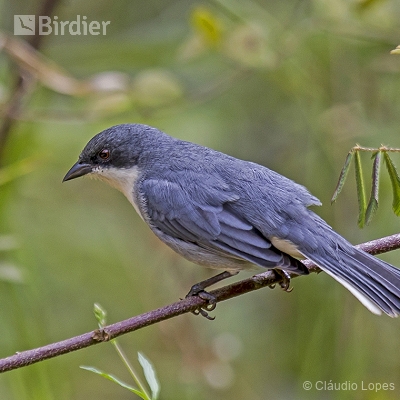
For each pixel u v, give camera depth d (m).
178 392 12.63
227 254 9.05
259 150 14.27
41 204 13.39
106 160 10.13
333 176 12.56
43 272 13.00
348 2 12.12
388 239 8.83
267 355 13.06
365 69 13.08
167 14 14.41
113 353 13.05
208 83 13.04
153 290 12.99
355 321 11.50
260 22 12.53
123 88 11.52
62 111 11.81
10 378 10.81
